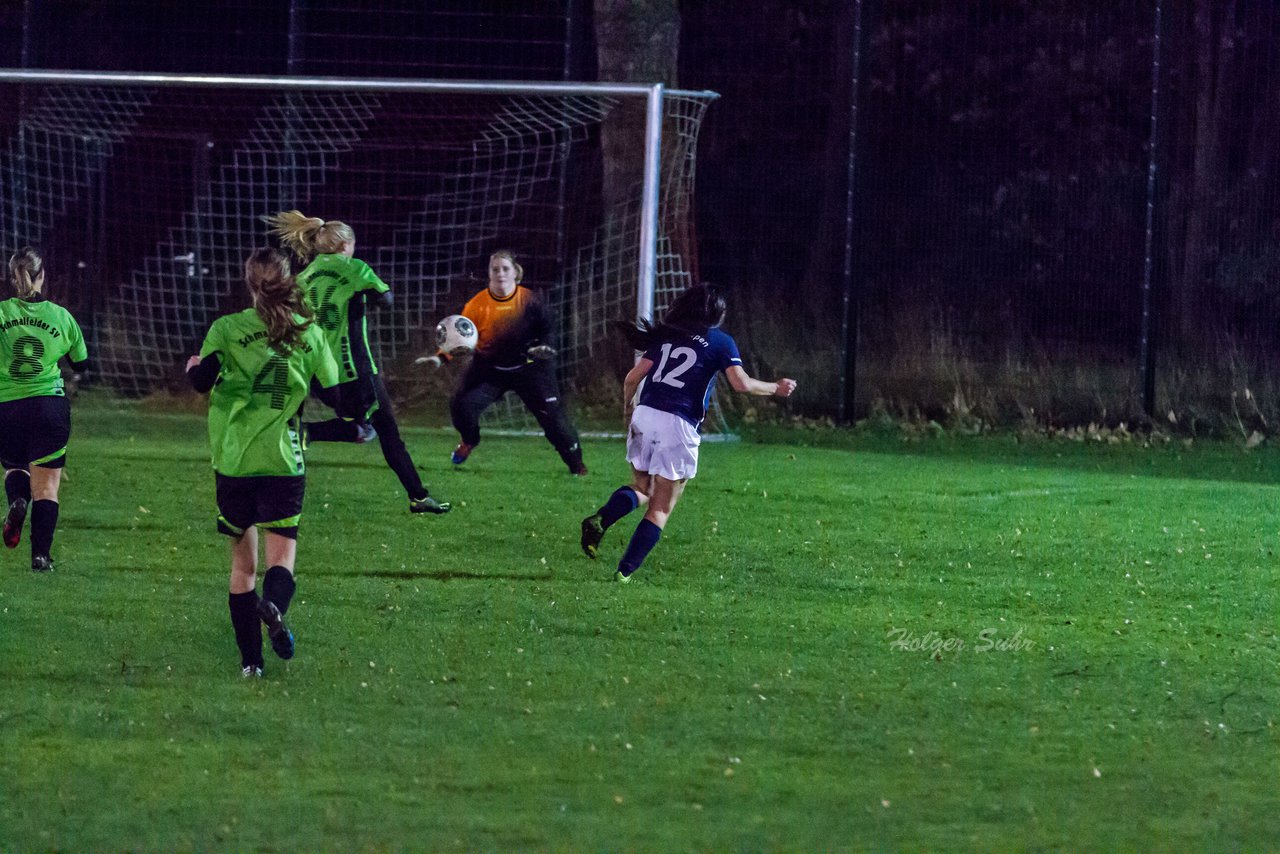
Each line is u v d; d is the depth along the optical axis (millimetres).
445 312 68438
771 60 84062
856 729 21797
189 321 67750
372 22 80750
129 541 34844
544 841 17422
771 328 68438
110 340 63844
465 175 67500
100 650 25469
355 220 73438
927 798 19047
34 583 30312
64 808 18219
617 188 65125
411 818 18047
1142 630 28219
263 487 23875
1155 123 61312
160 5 80125
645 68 66000
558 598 29953
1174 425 62281
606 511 31469
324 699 22891
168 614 28094
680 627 27781
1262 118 71312
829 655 25969
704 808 18531
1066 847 17531
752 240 74562
